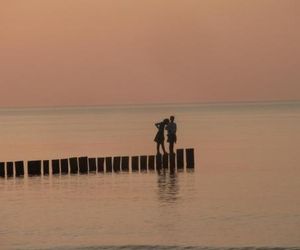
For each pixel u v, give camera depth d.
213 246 33.16
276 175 60.16
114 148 97.88
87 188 52.03
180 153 62.00
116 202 45.53
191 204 44.19
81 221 39.19
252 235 35.38
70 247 33.00
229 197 46.94
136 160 61.97
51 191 50.97
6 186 53.88
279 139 110.19
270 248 32.62
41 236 35.56
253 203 44.41
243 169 65.00
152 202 45.19
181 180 55.91
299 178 57.88
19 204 45.50
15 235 35.81
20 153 91.56
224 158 77.25
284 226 37.41
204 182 54.78
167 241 34.25
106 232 36.34
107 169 61.62
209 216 40.12
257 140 108.50
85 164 60.66
